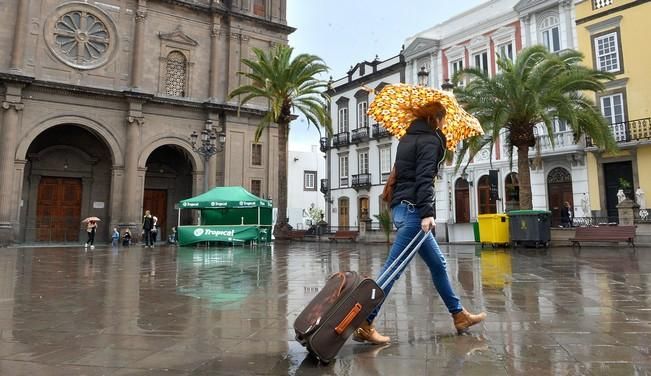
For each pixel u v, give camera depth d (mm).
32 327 3660
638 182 21938
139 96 25375
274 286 6230
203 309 4473
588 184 23453
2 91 22219
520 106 16031
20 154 22438
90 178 26812
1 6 22734
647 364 2578
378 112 3803
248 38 29656
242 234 20250
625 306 4430
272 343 3139
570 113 15180
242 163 28688
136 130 25531
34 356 2811
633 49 22516
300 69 22484
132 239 24688
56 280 7090
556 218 24656
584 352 2828
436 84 31172
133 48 26219
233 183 28219
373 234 23875
